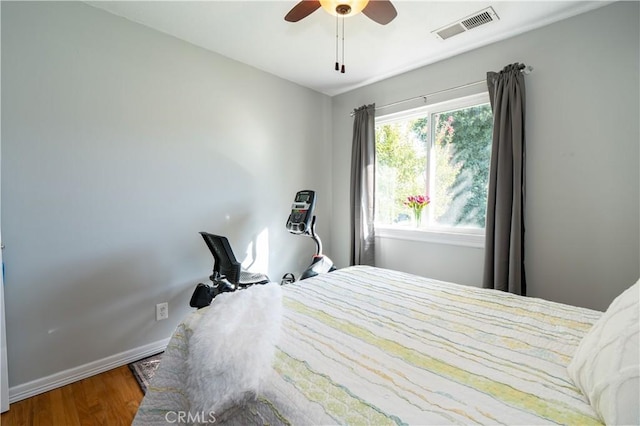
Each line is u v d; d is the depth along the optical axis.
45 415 1.61
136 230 2.14
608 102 1.91
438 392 0.79
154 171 2.22
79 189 1.90
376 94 3.19
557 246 2.12
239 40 2.37
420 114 2.90
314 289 1.73
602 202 1.95
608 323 0.81
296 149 3.26
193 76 2.42
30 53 1.71
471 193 2.59
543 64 2.14
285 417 0.74
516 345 1.06
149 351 2.22
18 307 1.71
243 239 2.80
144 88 2.16
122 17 2.05
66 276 1.86
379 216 3.31
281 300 1.50
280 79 3.07
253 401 0.82
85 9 1.90
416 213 2.90
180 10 1.99
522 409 0.72
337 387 0.81
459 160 2.66
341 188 3.57
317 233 3.52
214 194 2.58
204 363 0.97
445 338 1.12
